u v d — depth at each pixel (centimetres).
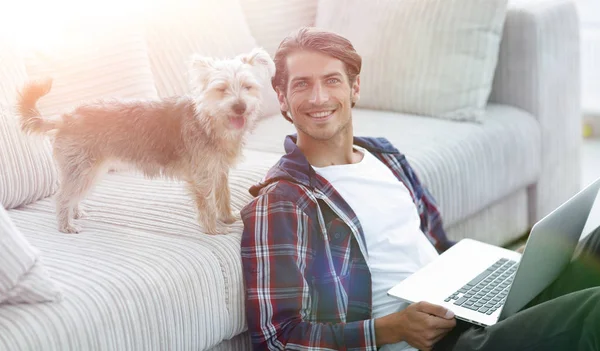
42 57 218
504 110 293
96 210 196
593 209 306
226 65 177
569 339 147
